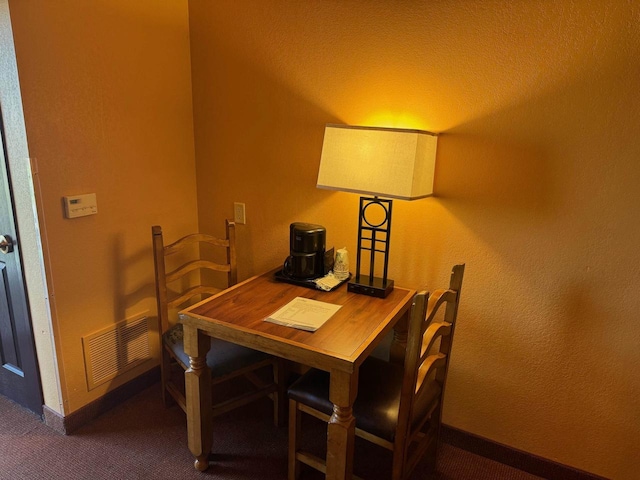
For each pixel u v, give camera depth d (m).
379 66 1.89
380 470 1.93
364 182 1.69
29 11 1.68
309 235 1.96
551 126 1.63
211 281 2.66
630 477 1.76
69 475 1.85
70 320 2.02
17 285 2.01
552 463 1.88
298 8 2.01
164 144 2.33
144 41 2.14
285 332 1.54
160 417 2.22
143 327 2.38
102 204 2.07
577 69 1.55
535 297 1.78
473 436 2.02
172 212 2.45
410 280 2.02
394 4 1.80
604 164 1.57
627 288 1.62
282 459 1.97
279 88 2.15
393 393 1.65
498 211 1.78
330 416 1.61
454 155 1.81
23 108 1.71
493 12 1.64
